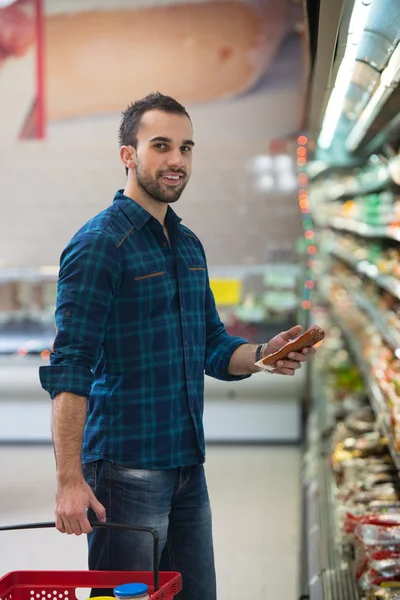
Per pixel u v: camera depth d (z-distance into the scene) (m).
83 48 7.44
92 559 2.50
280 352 2.49
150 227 2.53
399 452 3.47
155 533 2.06
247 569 4.34
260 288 7.36
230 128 7.45
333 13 2.37
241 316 7.37
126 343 2.46
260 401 7.21
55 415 2.29
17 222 7.45
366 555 3.36
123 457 2.45
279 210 7.31
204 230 7.37
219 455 6.89
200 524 2.62
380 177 5.66
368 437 5.11
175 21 7.41
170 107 2.47
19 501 5.57
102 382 2.49
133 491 2.45
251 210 7.33
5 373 7.20
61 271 2.44
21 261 7.45
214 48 7.41
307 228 7.30
